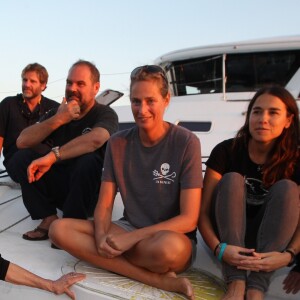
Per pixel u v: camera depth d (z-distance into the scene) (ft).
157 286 6.97
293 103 7.48
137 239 7.01
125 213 8.09
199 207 7.45
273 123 7.34
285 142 7.54
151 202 7.64
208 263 7.96
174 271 7.12
